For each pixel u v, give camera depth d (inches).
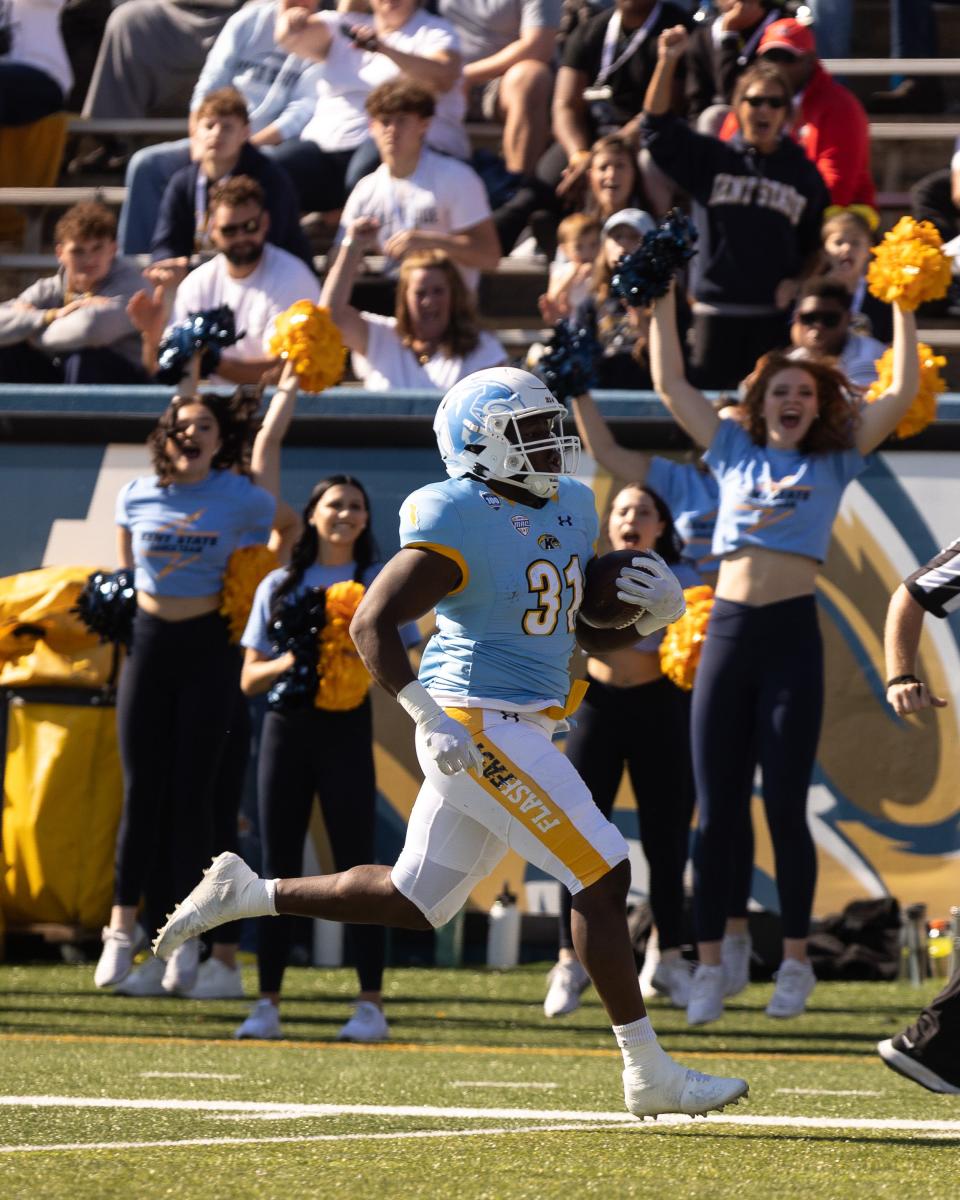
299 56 1374.3
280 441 1043.3
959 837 1077.8
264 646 897.5
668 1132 491.2
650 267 860.6
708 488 999.0
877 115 1486.2
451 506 471.2
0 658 1098.7
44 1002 925.2
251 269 1164.5
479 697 473.1
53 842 1091.3
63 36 1711.4
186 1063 685.9
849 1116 537.6
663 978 932.6
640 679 896.9
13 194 1461.6
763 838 1082.1
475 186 1261.1
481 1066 701.9
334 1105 560.7
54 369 1253.1
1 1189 373.1
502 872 1120.8
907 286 850.8
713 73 1302.9
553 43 1391.5
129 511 926.4
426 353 1152.2
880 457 1099.3
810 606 836.6
